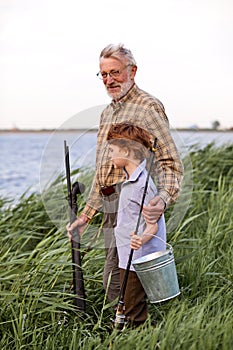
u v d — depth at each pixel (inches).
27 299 177.3
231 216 246.8
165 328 155.0
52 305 176.6
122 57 165.6
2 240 233.9
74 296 175.5
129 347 147.8
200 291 191.0
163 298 161.5
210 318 161.0
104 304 171.9
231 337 147.1
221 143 369.7
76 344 161.0
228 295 180.4
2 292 174.6
